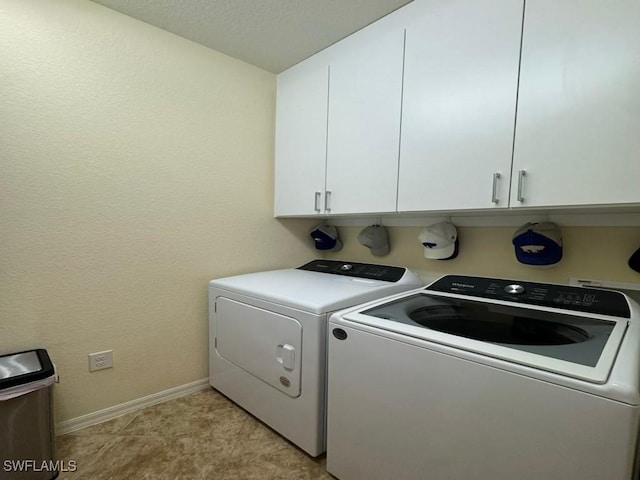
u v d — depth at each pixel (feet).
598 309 3.68
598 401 2.31
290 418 4.75
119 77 5.30
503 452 2.74
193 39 6.01
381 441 3.58
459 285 4.99
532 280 5.10
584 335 3.30
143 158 5.61
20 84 4.48
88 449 4.73
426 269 6.38
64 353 5.02
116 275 5.44
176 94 5.93
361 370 3.75
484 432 2.84
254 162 7.13
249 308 5.38
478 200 4.19
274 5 5.00
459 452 2.99
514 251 5.27
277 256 7.64
